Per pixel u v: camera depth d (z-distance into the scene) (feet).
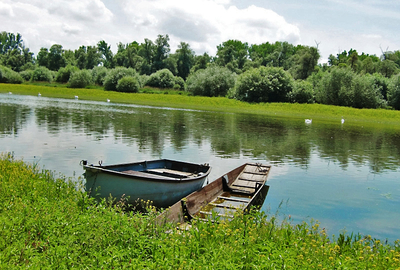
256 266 17.81
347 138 96.89
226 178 42.93
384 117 187.73
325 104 219.61
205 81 250.78
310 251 20.71
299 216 34.91
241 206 31.91
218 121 121.49
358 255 21.25
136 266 17.47
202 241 21.45
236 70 362.74
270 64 359.05
